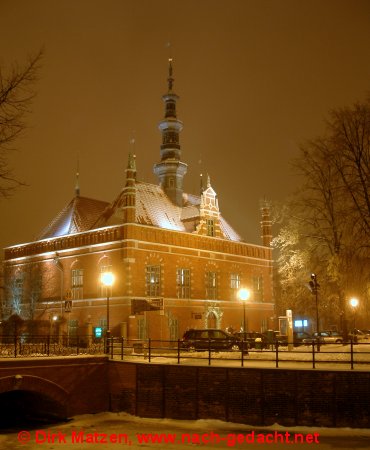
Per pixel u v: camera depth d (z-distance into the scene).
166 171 65.88
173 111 67.56
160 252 54.72
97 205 65.06
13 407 35.69
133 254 51.78
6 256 66.81
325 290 40.78
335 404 26.53
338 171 36.84
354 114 36.59
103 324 52.38
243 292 39.06
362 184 35.19
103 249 53.94
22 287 62.69
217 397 29.30
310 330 79.06
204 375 29.84
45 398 33.62
